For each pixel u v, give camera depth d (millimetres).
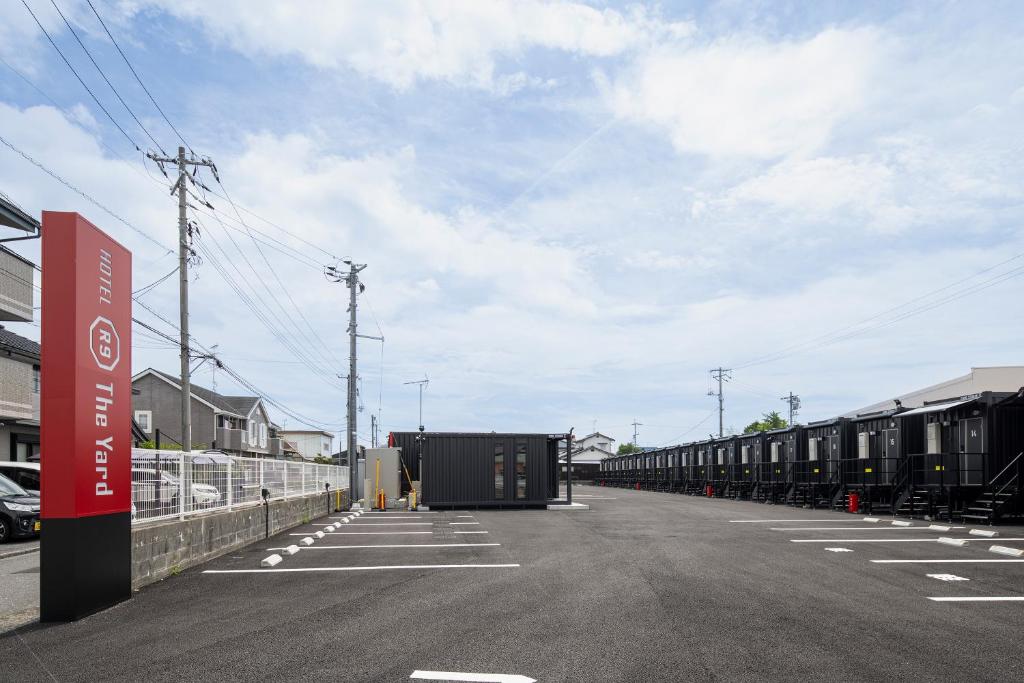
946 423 19625
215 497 11875
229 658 5410
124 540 7758
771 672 5055
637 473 52844
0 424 22547
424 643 5836
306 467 20375
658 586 8578
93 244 7273
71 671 5117
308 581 9008
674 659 5367
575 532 15742
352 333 30859
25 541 14117
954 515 19094
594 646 5742
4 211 14352
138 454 9016
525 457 25828
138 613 7086
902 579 9172
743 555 11609
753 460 31219
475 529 16609
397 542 13672
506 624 6520
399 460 29562
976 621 6684
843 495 23750
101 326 7398
